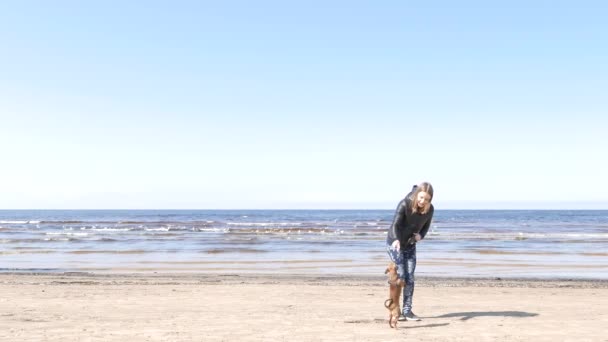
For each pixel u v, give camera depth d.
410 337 6.21
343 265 21.98
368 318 7.69
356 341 5.96
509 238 41.16
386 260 24.17
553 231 53.84
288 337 6.20
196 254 27.42
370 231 51.19
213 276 17.31
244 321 7.39
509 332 6.56
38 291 11.79
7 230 55.28
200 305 9.38
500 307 9.27
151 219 101.88
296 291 11.99
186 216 131.12
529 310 8.81
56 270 19.86
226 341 5.97
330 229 55.44
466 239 39.91
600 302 10.26
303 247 31.94
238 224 71.81
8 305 9.23
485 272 19.52
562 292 12.52
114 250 29.78
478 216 135.50
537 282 16.02
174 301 10.00
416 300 10.48
